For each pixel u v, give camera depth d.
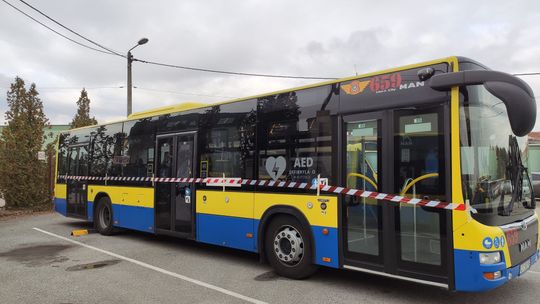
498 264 4.68
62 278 6.67
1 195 17.92
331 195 6.00
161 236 10.84
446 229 4.89
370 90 5.71
